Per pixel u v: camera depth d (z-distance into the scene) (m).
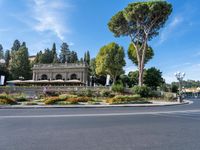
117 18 45.25
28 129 8.84
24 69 82.88
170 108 21.95
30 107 20.55
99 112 16.39
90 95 37.59
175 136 7.69
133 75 73.62
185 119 12.61
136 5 42.03
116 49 62.84
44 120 11.49
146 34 43.53
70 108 20.61
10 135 7.67
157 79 66.31
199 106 25.92
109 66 62.19
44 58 105.75
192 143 6.68
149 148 6.07
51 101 24.05
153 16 42.38
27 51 86.06
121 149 5.95
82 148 6.03
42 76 75.44
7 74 79.75
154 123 10.79
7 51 105.75
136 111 17.67
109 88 41.88
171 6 42.41
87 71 75.00
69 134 7.91
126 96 28.28
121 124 10.35
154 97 39.41
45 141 6.81
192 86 135.38
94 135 7.76
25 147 6.11
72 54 120.06
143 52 43.94
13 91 42.81
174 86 73.62
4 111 16.72
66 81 52.22
